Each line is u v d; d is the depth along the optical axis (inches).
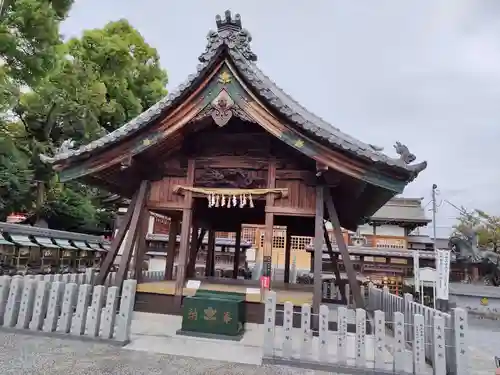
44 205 880.9
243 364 225.1
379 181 285.0
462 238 965.8
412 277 943.7
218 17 332.5
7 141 624.7
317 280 304.7
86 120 739.4
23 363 207.0
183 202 346.6
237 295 312.7
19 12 532.7
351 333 303.1
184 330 281.3
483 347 434.3
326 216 442.6
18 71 561.6
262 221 570.6
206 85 308.3
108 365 211.5
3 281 277.3
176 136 326.3
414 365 215.8
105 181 358.6
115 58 900.6
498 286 826.2
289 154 337.1
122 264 323.9
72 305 266.8
